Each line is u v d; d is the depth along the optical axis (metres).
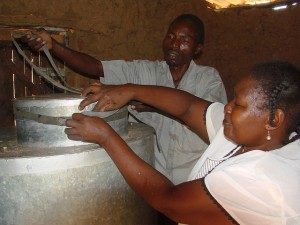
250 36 3.06
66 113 1.08
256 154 0.86
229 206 0.86
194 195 0.88
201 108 1.20
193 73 1.89
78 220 1.05
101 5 2.32
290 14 3.09
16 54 2.00
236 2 3.17
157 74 1.93
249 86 0.85
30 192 1.00
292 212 0.82
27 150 1.07
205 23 2.89
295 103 0.84
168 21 2.66
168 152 1.82
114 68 1.88
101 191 1.08
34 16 2.05
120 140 0.97
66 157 1.01
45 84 2.10
